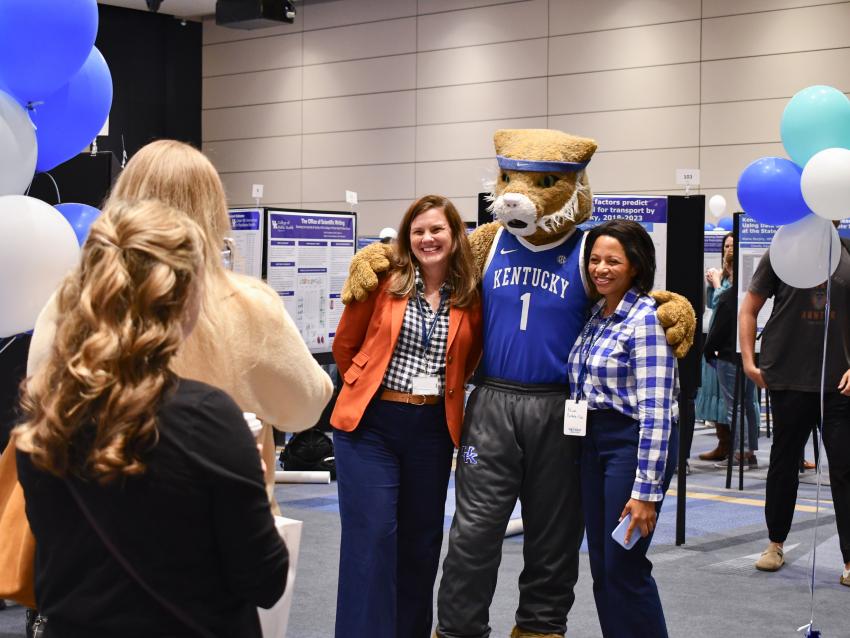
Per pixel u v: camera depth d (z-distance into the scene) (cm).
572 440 291
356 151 1235
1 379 310
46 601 125
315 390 180
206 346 164
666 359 275
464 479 293
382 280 301
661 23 1043
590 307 296
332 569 422
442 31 1171
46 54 242
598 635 348
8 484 169
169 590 122
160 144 172
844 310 400
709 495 604
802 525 525
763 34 994
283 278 561
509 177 297
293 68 1277
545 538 293
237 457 124
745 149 1006
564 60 1096
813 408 416
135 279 123
